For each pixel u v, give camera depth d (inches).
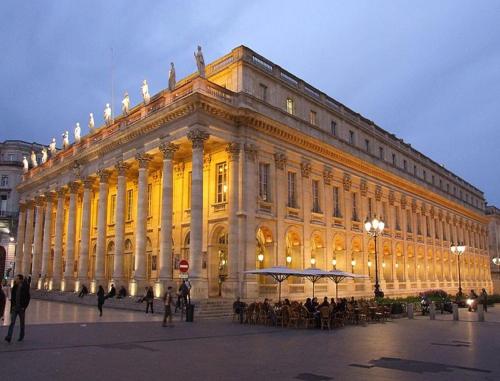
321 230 1592.0
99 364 491.8
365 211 1871.3
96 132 1755.7
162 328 858.8
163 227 1282.0
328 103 1779.0
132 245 1679.4
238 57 1406.3
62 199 1971.0
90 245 1910.7
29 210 2310.5
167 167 1317.7
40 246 2162.9
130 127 1460.4
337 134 1796.3
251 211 1314.0
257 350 622.8
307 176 1562.5
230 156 1336.1
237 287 1253.1
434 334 860.6
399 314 1320.1
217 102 1272.1
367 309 1142.3
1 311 649.6
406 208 2241.6
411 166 2434.8
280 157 1449.3
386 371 482.6
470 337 814.5
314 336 806.5
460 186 3139.8
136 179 1707.7
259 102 1398.9
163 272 1257.4
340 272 1164.5
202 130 1244.5
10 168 2987.2
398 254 2111.2
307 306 1023.6
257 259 1423.5
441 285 2496.3
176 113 1299.2
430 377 455.2
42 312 1153.4
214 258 1375.5
